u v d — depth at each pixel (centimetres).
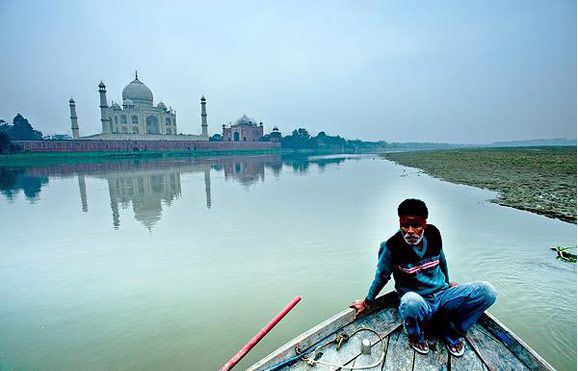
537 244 628
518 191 1244
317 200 1238
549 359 302
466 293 244
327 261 577
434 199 1144
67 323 408
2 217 1081
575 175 1625
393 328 280
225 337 363
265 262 584
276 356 240
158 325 394
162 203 1293
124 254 670
